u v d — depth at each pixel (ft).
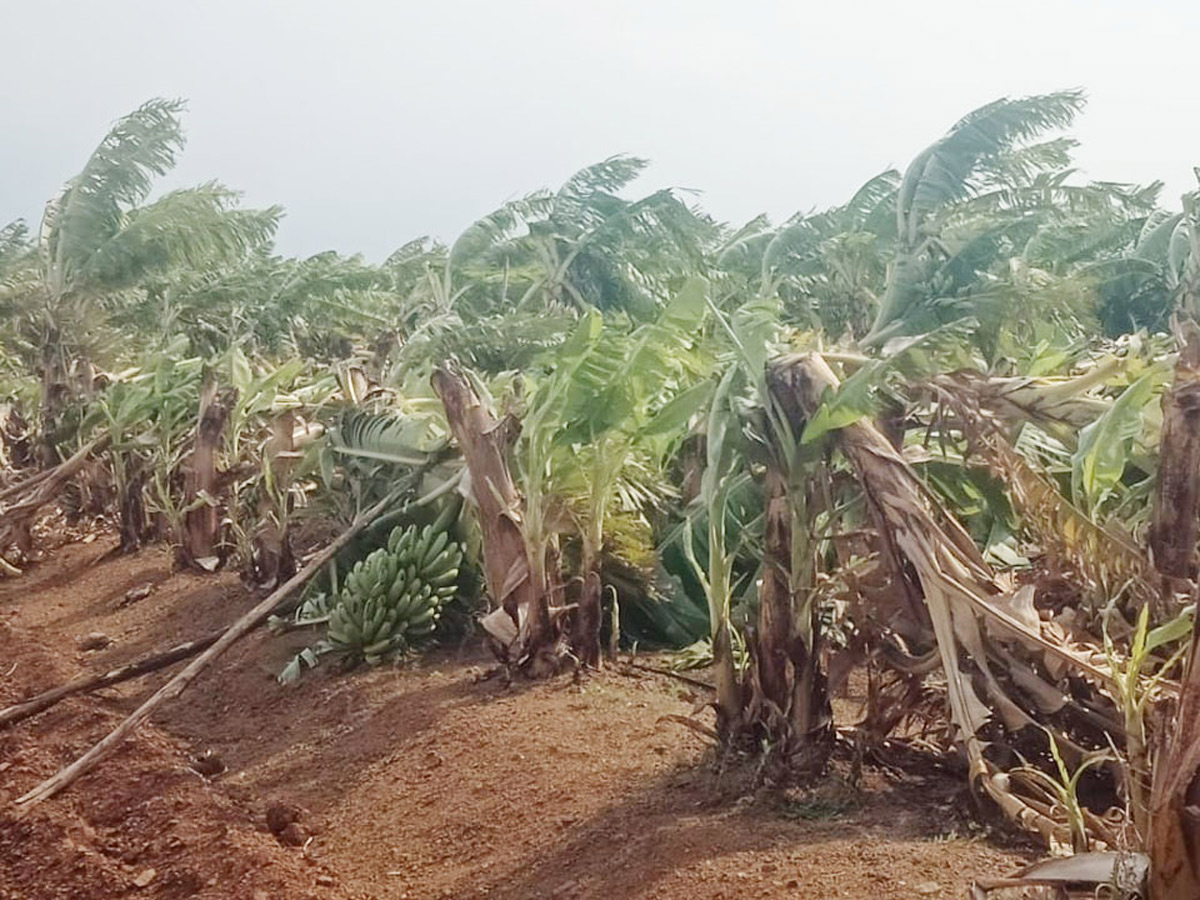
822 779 14.25
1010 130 39.17
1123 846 9.59
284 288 69.46
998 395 16.25
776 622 14.49
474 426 22.00
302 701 21.50
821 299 49.47
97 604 31.17
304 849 15.29
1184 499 15.06
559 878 13.02
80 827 16.46
